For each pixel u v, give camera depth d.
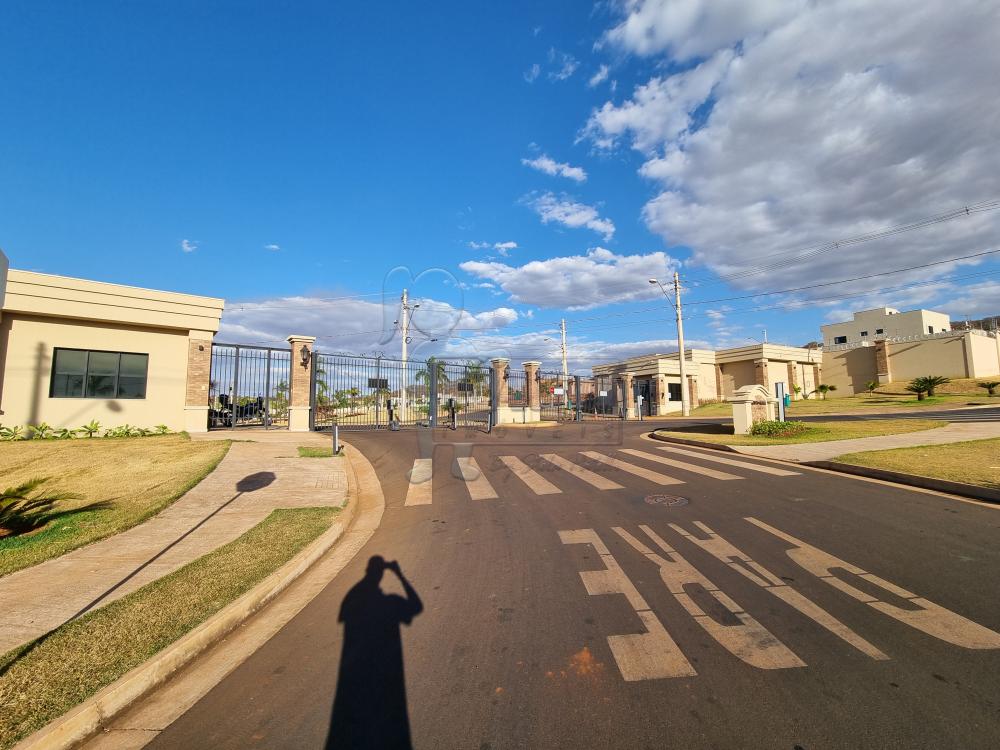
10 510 6.89
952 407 26.78
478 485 9.77
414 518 7.73
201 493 8.88
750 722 2.78
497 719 2.90
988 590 4.30
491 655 3.62
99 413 16.31
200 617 4.23
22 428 15.21
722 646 3.60
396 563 5.74
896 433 14.50
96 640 3.84
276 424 20.59
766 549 5.49
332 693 3.27
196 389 17.41
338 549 6.48
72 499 8.06
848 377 42.75
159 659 3.58
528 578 5.04
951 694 2.95
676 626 3.91
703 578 4.80
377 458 13.17
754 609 4.14
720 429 18.53
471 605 4.49
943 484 7.94
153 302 16.86
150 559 5.73
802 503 7.35
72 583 5.02
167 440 14.54
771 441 14.34
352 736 2.82
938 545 5.41
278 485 9.60
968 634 3.62
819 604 4.18
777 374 41.56
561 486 9.31
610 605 4.33
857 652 3.45
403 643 3.88
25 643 3.82
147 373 17.11
